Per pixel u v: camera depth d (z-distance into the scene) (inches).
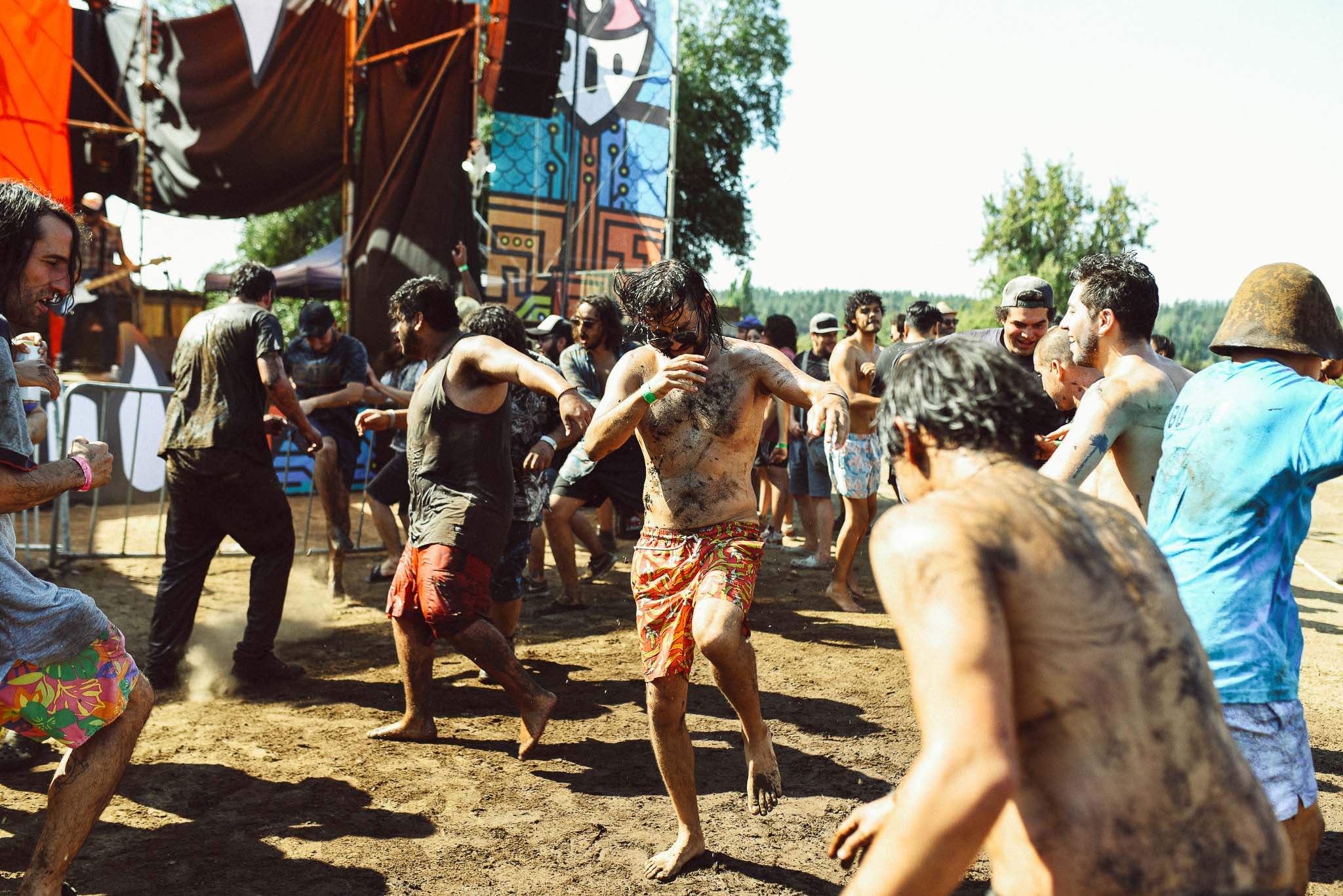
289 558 207.8
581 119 513.3
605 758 169.9
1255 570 98.1
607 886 126.6
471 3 474.0
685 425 133.1
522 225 505.7
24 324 113.8
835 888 127.2
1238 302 106.5
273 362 195.6
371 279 477.1
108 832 137.6
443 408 164.9
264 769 161.2
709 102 1195.9
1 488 101.9
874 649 239.0
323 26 458.0
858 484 272.1
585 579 308.2
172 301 562.9
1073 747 58.1
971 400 67.3
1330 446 93.8
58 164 435.8
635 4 522.9
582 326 252.1
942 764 52.6
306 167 472.7
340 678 210.8
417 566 169.3
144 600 266.7
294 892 123.1
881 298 275.7
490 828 142.6
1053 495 64.5
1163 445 108.3
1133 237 1924.2
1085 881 57.2
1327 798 157.2
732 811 149.5
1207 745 59.7
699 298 136.9
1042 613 58.9
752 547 131.0
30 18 422.9
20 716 107.5
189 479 195.6
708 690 208.1
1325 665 232.8
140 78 456.8
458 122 479.8
